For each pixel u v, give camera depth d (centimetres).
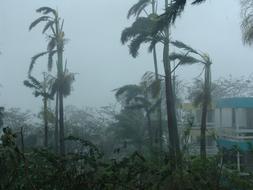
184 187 580
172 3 860
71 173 577
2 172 570
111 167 580
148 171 580
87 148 636
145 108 3247
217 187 586
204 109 2255
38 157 593
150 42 2197
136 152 593
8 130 580
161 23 958
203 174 592
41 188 572
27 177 569
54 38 3459
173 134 2117
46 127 3541
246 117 2944
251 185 603
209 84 2283
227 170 611
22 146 591
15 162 571
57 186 574
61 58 3462
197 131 2678
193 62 2264
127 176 575
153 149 637
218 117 3178
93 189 573
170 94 2273
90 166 582
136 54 2244
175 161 596
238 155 653
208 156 666
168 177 579
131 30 2195
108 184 573
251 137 2594
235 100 2939
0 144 576
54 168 583
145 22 2175
